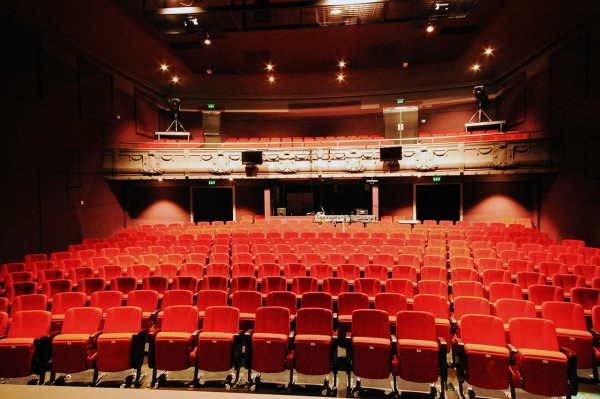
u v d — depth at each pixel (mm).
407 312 5242
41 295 6527
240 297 6645
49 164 12633
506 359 4484
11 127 11094
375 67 18688
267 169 16656
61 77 13102
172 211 19062
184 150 16641
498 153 14797
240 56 16828
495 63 17328
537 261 9797
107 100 15859
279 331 5480
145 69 17672
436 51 16562
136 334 5289
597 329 5590
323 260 10227
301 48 15984
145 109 18969
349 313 6340
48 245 12609
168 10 8508
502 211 17078
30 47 11688
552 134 14070
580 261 9383
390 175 16047
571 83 12641
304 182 18953
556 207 14391
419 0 8070
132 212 18562
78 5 11914
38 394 1740
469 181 17422
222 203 20016
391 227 14766
